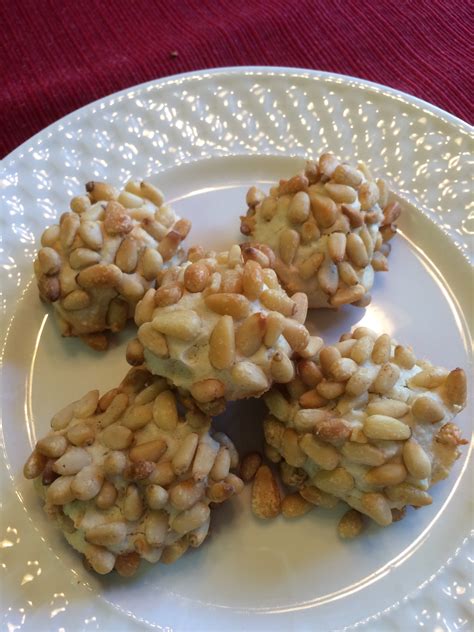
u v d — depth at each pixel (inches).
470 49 9.3
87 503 5.2
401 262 7.3
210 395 5.1
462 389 5.4
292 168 7.9
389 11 9.7
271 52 9.4
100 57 9.4
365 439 5.2
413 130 7.8
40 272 6.3
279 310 5.4
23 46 9.5
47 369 6.6
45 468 5.3
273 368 5.2
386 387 5.4
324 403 5.4
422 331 6.8
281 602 5.4
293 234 6.3
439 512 5.8
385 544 5.7
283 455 5.7
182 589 5.5
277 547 5.7
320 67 9.3
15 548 5.4
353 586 5.5
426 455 5.2
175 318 5.1
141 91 8.0
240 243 7.4
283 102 8.1
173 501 5.1
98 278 6.0
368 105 8.0
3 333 6.6
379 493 5.3
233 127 8.0
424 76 9.0
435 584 5.4
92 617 5.1
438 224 7.3
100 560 5.1
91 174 7.6
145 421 5.4
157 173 7.7
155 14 9.9
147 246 6.3
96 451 5.3
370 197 6.6
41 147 7.5
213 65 9.3
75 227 6.2
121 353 6.6
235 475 5.7
